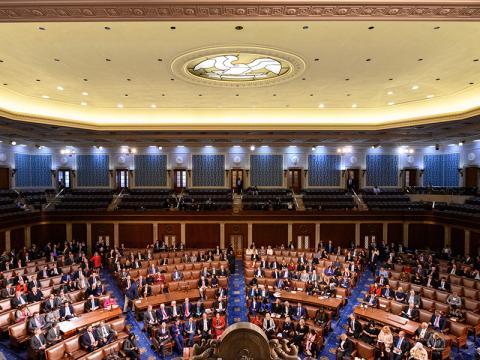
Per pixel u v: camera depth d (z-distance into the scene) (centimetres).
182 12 587
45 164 2688
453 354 1059
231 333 320
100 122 1856
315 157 2753
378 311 1205
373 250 2045
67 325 1074
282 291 1412
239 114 1833
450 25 805
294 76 1234
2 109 1424
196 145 2700
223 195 2628
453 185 2491
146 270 1642
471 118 1454
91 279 1493
